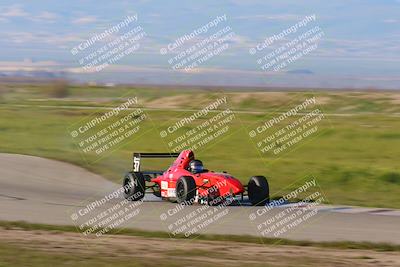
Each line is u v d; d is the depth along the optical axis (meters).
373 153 160.00
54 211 76.62
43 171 110.31
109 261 48.09
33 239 58.94
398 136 187.38
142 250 54.31
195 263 48.03
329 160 146.62
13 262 46.94
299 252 54.84
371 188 108.75
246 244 59.03
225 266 47.03
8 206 79.50
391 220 73.38
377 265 49.41
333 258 51.94
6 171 108.62
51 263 46.94
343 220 72.75
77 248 54.53
